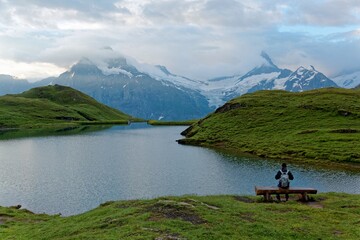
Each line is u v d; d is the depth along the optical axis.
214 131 133.50
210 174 71.69
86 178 68.94
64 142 136.50
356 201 35.00
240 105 155.88
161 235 21.50
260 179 66.62
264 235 22.91
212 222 24.50
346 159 80.94
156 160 89.94
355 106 127.94
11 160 90.94
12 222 36.19
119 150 110.69
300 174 70.38
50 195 56.78
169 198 31.97
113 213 29.61
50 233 27.11
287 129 117.31
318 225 25.83
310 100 144.75
